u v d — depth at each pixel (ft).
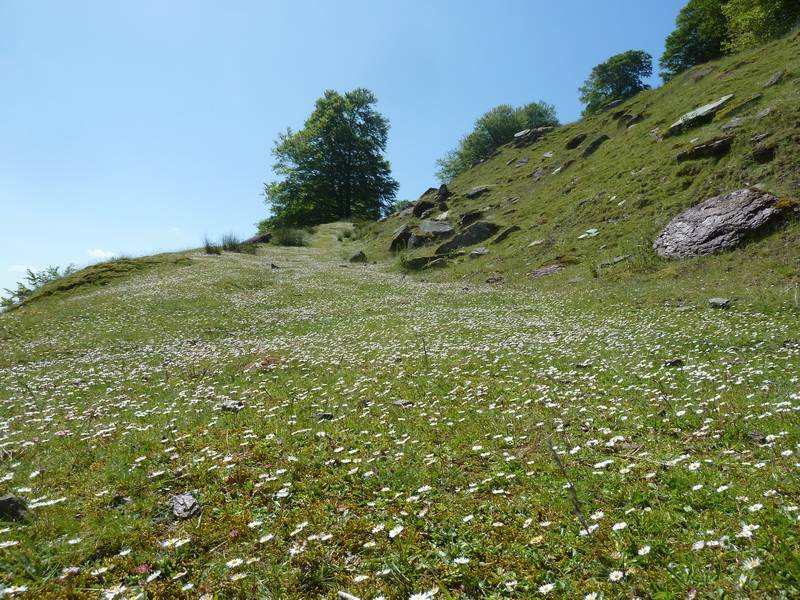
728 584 13.28
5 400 44.42
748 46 187.11
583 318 69.87
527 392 35.35
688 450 23.18
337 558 16.34
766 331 47.91
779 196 84.89
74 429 33.09
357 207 342.85
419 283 126.72
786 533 15.08
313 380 43.96
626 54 326.03
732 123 112.16
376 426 29.78
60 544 17.58
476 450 24.64
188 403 38.34
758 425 24.79
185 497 20.79
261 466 23.84
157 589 15.01
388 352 55.16
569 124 270.26
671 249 91.50
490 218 177.58
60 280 142.20
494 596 14.06
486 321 74.18
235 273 138.62
